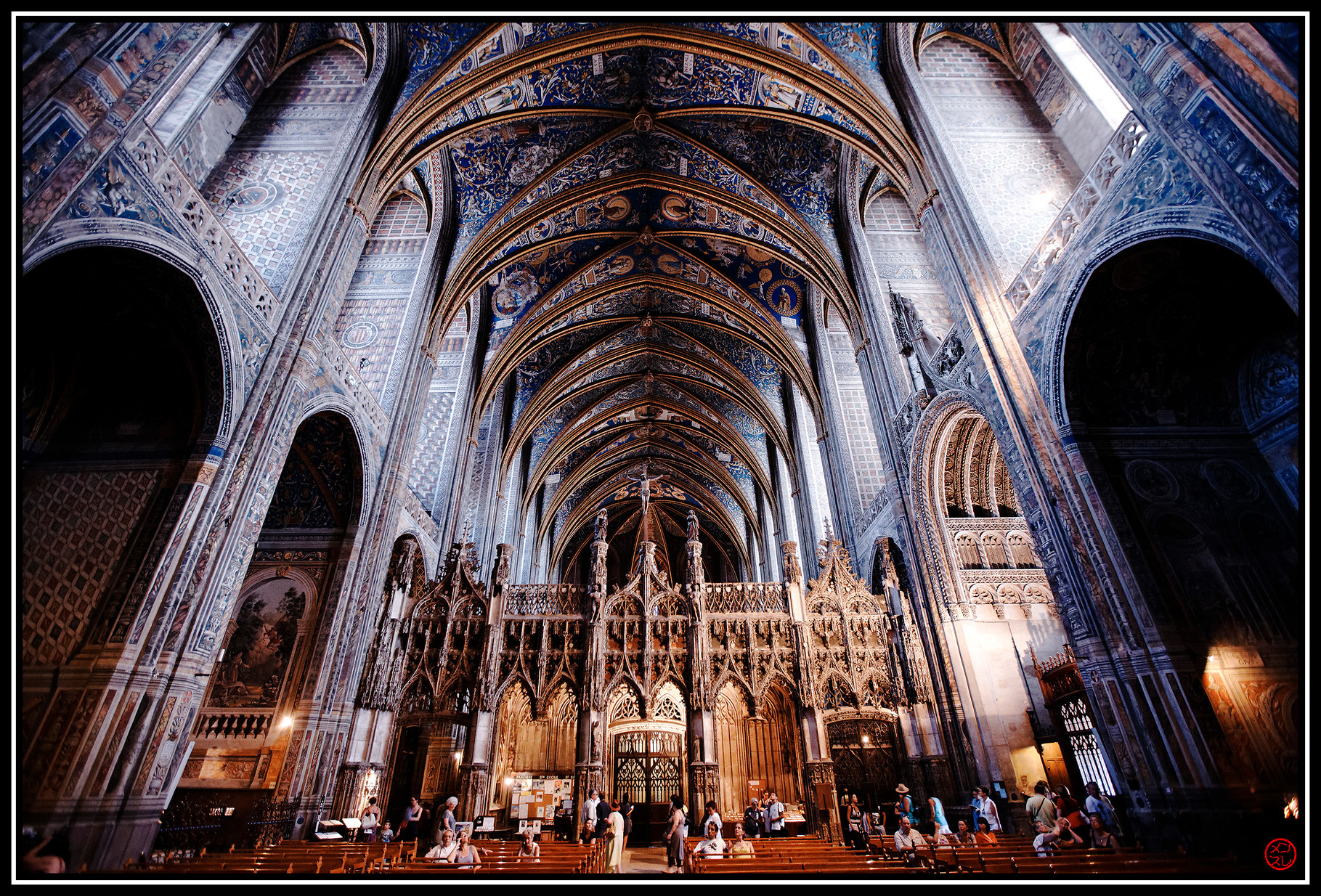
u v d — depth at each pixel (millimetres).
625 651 16156
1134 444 9914
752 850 9133
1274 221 6371
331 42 15133
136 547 8547
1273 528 9289
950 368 13281
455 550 16953
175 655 8195
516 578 27328
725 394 29422
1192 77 7156
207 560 8797
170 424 9531
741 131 18406
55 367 9539
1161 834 7945
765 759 20047
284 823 11039
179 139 9586
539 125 17469
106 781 7258
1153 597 8711
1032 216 12117
